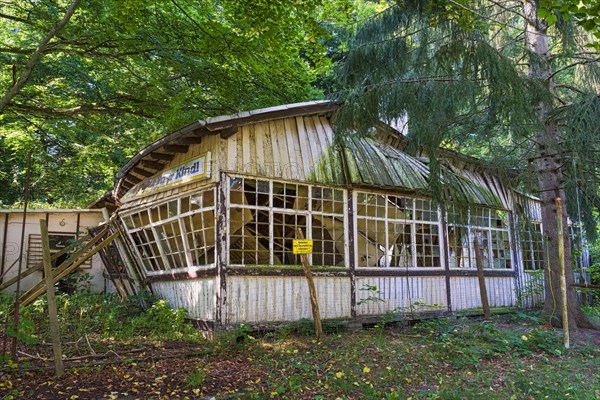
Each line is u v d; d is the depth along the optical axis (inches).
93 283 527.8
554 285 378.6
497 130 319.6
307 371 239.3
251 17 364.8
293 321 327.9
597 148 299.0
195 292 334.6
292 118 363.9
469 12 310.3
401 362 260.5
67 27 395.9
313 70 462.0
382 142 428.1
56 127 566.6
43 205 721.0
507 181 400.5
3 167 745.6
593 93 299.6
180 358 262.5
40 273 508.7
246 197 333.4
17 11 407.5
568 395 215.8
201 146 339.6
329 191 365.1
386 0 369.4
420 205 417.7
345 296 358.0
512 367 258.8
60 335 301.4
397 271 390.0
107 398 196.9
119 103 491.5
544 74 349.4
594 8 201.6
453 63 290.7
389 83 309.0
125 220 418.0
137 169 389.4
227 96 453.7
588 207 425.1
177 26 402.6
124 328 321.7
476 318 416.5
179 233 357.7
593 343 314.5
